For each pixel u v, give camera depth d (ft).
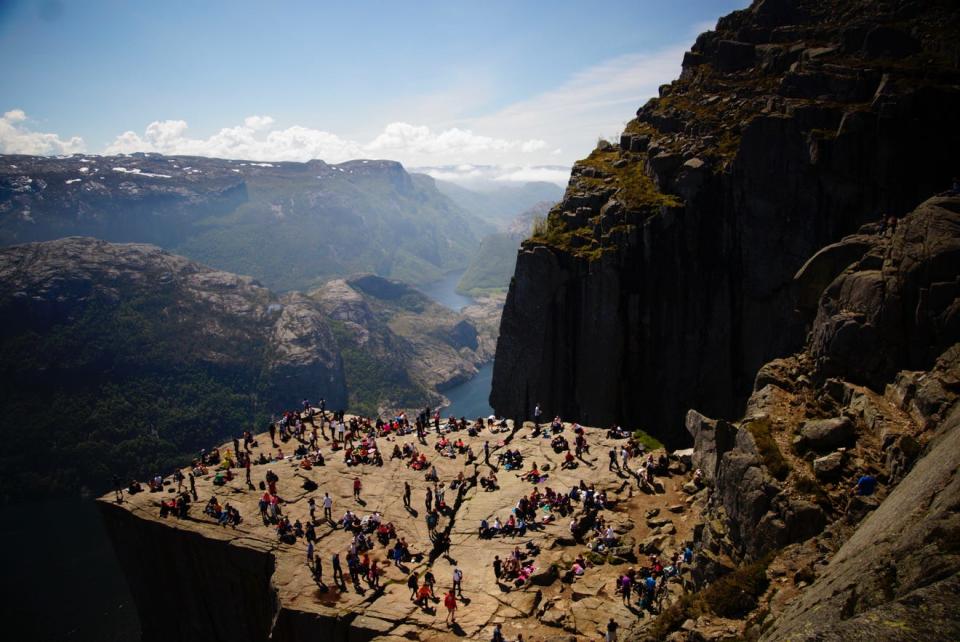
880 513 86.53
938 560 54.44
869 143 255.91
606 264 305.53
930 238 127.85
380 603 162.20
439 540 189.26
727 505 131.75
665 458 207.72
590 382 318.65
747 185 284.61
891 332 130.52
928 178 248.73
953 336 120.26
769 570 105.70
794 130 273.13
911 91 247.70
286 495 221.05
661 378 309.22
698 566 133.08
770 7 363.56
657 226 300.81
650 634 112.78
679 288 302.25
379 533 192.13
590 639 137.69
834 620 62.44
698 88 365.81
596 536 177.78
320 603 165.68
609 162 378.53
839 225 266.36
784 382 150.92
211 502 216.95
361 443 253.44
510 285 335.47
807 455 122.72
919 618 38.50
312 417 298.56
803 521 111.65
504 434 257.34
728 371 296.10
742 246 288.30
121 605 616.39
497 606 155.02
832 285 147.54
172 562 213.66
